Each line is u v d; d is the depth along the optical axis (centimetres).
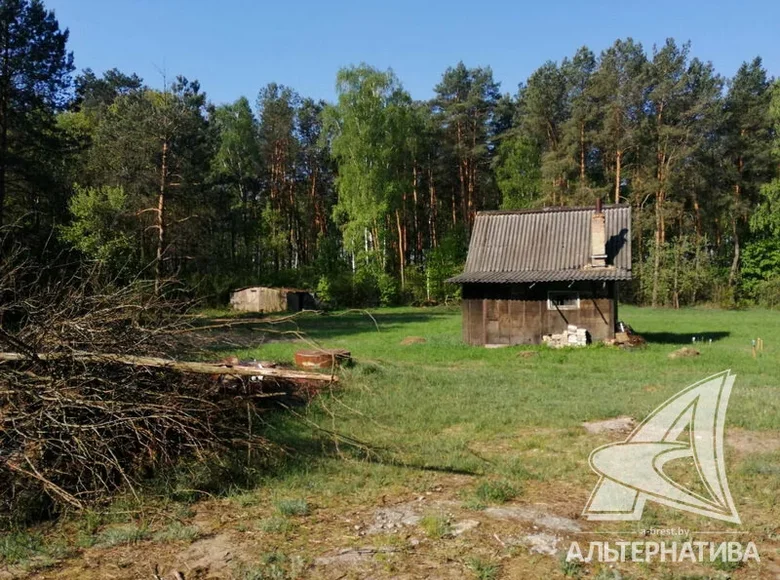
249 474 588
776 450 691
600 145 4453
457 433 791
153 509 508
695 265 4691
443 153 5091
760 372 1355
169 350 657
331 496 551
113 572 404
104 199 2823
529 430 804
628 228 2164
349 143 4416
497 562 416
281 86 5900
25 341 543
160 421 560
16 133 2552
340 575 398
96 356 553
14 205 2752
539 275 2020
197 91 3475
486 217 2353
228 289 3994
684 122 4319
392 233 4978
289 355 1541
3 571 404
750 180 4700
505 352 1797
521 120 4978
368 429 795
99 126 3441
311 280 4672
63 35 2641
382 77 4422
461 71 5062
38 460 500
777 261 4584
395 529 476
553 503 534
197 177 3183
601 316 2006
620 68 4366
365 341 2133
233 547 443
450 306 4556
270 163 5466
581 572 403
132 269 2438
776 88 3819
